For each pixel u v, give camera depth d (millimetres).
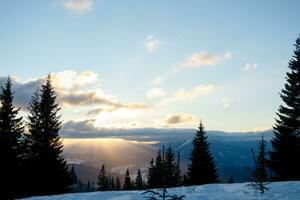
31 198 21625
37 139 39969
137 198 17141
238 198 15273
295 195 14680
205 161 48656
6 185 32031
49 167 39781
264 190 16766
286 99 38500
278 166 37594
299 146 37406
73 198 19828
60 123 41531
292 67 39531
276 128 38938
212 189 19062
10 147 32406
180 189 19625
